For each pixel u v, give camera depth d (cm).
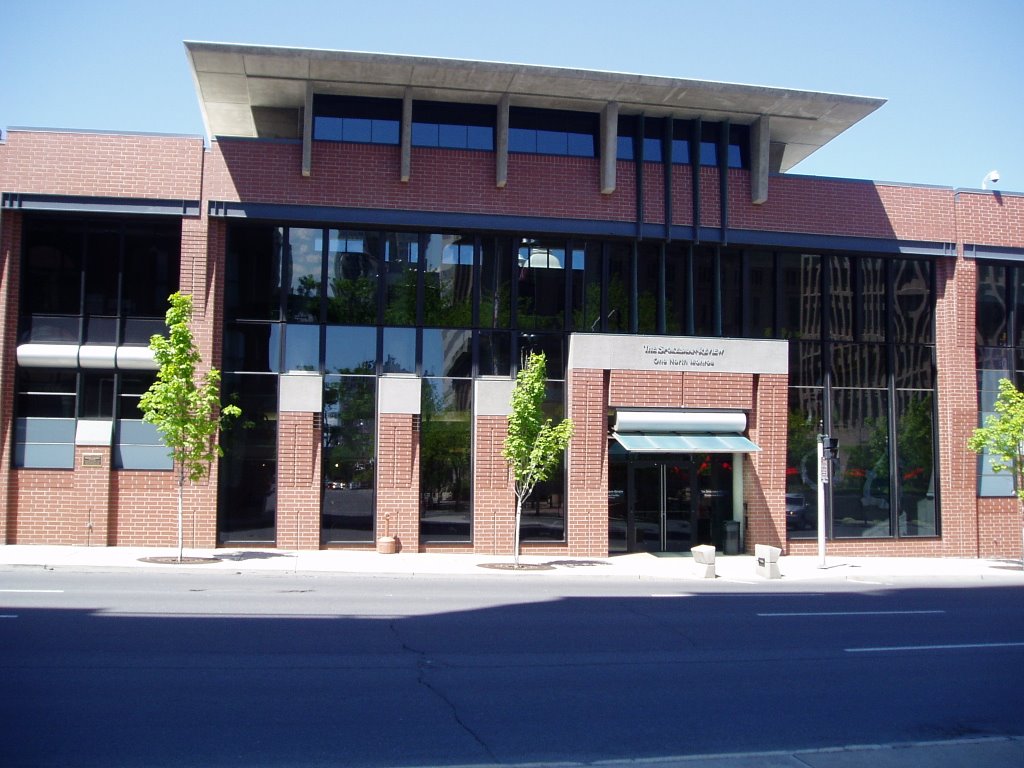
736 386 2452
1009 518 2664
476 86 2292
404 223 2316
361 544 2284
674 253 2498
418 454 2308
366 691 877
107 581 1659
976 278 2664
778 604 1625
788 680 991
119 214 2233
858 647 1198
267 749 688
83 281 2259
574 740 737
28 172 2202
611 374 2378
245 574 1889
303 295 2323
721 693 921
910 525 2612
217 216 2244
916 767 687
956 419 2609
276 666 973
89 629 1146
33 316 2245
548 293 2417
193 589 1572
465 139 2380
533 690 905
